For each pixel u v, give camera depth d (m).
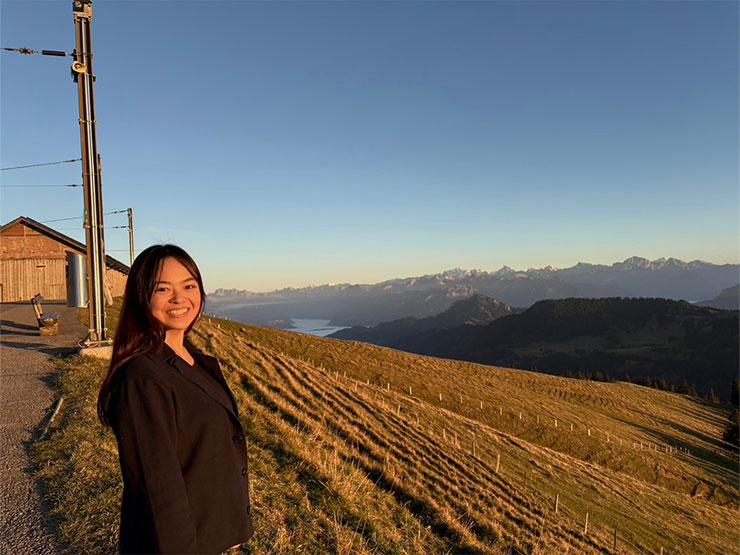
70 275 15.66
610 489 33.00
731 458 66.56
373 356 73.69
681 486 47.81
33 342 15.60
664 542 25.12
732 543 28.83
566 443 52.75
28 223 33.03
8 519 4.84
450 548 8.66
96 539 4.49
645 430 71.94
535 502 22.16
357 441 16.38
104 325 13.80
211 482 1.88
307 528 6.06
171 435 1.72
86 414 8.34
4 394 9.79
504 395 68.25
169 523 1.56
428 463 19.34
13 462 6.33
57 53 12.15
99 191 13.51
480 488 19.12
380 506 8.99
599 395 93.25
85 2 12.19
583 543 17.89
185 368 1.99
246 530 2.03
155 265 1.98
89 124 13.02
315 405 20.95
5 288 32.34
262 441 9.89
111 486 5.57
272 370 27.17
